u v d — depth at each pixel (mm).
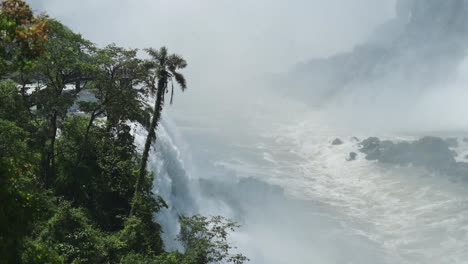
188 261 34000
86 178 41031
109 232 38594
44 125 37125
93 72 39188
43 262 21703
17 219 17750
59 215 32094
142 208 40125
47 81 39312
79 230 32875
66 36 38594
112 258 33969
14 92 35562
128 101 41344
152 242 38688
